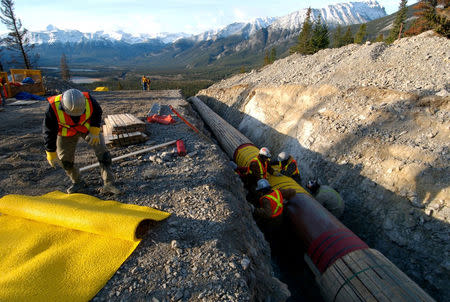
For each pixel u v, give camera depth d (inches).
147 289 98.3
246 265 112.5
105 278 100.7
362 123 279.7
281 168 248.5
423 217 186.4
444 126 221.8
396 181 212.5
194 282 101.9
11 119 347.3
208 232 128.4
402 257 188.2
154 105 460.8
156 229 129.3
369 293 131.2
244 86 641.0
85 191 162.7
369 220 218.5
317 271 167.8
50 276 98.5
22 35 983.6
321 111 344.2
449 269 161.6
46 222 124.7
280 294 129.3
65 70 2278.5
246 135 496.7
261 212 196.4
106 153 153.6
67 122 131.0
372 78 347.3
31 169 194.7
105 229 114.8
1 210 132.0
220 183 181.8
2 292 88.7
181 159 222.2
